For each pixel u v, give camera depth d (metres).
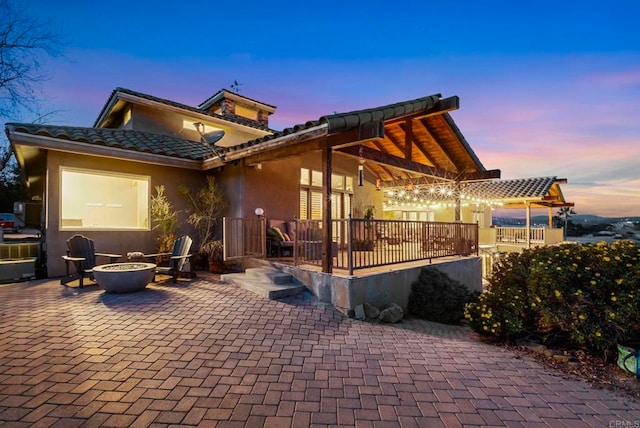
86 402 2.77
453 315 6.72
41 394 2.86
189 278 7.75
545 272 4.53
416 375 3.54
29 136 6.65
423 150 10.55
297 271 6.89
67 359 3.52
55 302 5.49
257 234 8.60
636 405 3.05
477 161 10.14
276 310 5.54
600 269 4.26
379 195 13.13
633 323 3.84
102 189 11.22
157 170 9.02
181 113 11.70
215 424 2.54
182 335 4.30
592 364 3.96
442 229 9.01
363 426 2.58
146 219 9.14
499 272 5.71
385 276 6.57
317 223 7.21
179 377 3.25
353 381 3.34
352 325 5.28
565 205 19.58
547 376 3.65
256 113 16.05
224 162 8.40
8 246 7.58
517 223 26.33
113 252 8.32
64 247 7.70
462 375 3.59
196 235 9.59
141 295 6.04
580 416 2.83
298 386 3.19
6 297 5.78
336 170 11.43
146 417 2.60
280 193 9.73
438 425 2.62
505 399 3.08
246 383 3.20
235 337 4.35
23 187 21.84
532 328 4.87
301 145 6.87
